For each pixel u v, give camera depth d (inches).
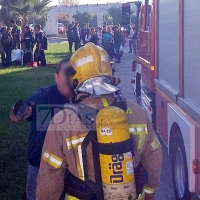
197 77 169.3
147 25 321.4
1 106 454.9
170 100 222.8
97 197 98.7
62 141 100.0
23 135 338.6
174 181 212.7
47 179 101.4
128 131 97.4
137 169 103.7
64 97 133.0
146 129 104.5
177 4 207.3
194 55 173.9
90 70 103.7
